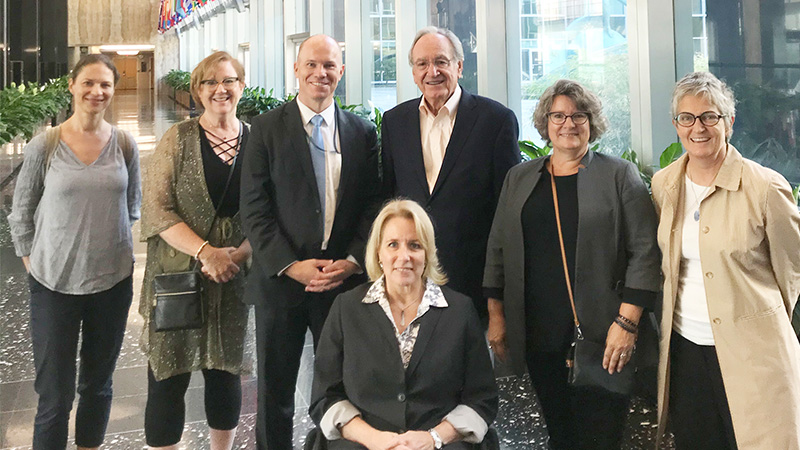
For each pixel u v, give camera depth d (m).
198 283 2.48
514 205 2.30
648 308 2.12
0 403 3.21
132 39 29.78
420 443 1.93
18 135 9.96
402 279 2.07
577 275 2.16
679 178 2.06
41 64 22.47
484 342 2.10
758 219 1.89
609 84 4.04
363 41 8.26
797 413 1.90
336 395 2.09
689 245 2.03
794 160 2.89
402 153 2.70
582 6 4.22
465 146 2.62
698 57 3.35
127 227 2.62
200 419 3.14
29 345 3.95
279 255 2.38
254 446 2.85
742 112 3.14
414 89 6.70
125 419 3.10
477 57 5.25
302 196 2.46
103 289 2.52
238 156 2.57
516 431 2.98
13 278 5.25
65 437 2.49
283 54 13.30
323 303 2.50
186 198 2.52
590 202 2.16
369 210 2.63
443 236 2.60
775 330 1.91
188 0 18.08
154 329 2.50
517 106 5.12
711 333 2.00
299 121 2.49
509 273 2.32
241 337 2.64
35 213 2.50
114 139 2.59
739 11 3.09
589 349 2.15
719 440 2.05
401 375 2.02
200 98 2.54
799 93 2.83
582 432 2.31
